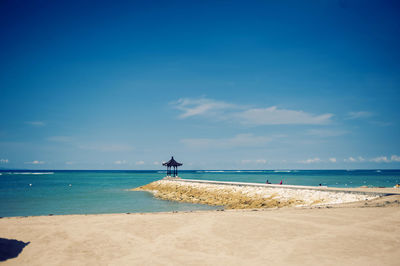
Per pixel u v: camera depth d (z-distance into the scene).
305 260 8.33
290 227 12.09
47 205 33.28
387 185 63.81
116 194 47.50
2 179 103.19
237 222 13.03
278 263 8.11
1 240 9.88
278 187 36.03
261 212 16.34
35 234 10.97
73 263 8.16
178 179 60.19
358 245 9.66
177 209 31.00
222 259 8.46
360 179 97.88
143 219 13.82
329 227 12.09
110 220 13.63
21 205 33.22
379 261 8.20
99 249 9.38
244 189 38.78
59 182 84.62
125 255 8.84
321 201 26.67
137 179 108.88
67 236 10.76
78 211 29.05
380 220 13.47
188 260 8.39
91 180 98.94
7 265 7.93
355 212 15.75
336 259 8.38
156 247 9.57
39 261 8.28
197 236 10.80
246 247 9.55
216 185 45.88
